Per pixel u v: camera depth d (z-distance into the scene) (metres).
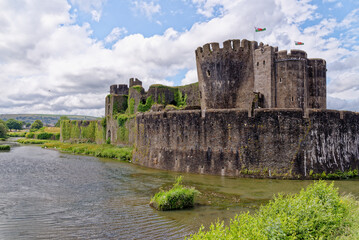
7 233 14.78
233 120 30.19
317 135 28.66
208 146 31.66
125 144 62.78
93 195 23.19
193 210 18.31
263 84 36.09
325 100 39.25
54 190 25.27
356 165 31.47
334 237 10.73
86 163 45.28
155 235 14.23
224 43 37.09
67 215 17.80
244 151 29.39
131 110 64.75
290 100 35.03
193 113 33.06
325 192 13.39
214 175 30.67
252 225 9.78
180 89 62.19
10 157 55.41
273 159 28.53
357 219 12.30
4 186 27.22
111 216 17.42
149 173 33.78
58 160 49.94
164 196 18.95
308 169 27.98
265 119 28.95
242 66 36.88
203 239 8.27
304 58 36.00
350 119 31.69
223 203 19.88
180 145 34.31
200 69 39.66
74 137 93.44
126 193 23.83
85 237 14.18
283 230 9.77
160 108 45.12
